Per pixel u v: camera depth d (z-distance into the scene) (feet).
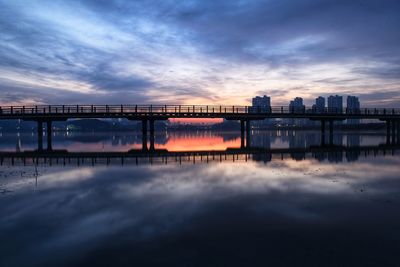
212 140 113.80
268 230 15.76
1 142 99.66
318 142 89.45
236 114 100.78
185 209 19.52
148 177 31.35
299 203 20.88
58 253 13.24
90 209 19.66
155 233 15.39
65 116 92.22
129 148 71.82
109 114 95.04
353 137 118.32
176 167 38.68
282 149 65.21
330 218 17.63
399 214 18.31
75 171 35.53
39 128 104.17
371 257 12.61
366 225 16.44
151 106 96.89
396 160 43.91
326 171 34.58
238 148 69.82
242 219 17.51
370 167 37.47
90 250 13.50
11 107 90.53
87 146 78.89
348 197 22.52
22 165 40.91
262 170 35.63
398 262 12.14
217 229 15.92
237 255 12.86
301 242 14.20
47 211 19.26
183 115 98.27
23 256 13.00
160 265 12.05
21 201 21.75
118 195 23.40
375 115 113.60
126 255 12.96
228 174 32.94
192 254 13.00
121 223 16.93
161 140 113.29
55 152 61.00
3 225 16.76
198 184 27.55
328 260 12.35
